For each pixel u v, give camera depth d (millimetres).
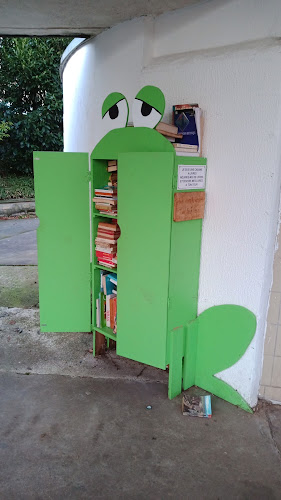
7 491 1823
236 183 2234
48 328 2998
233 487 1865
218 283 2426
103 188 2650
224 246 2355
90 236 2828
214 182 2328
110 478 1905
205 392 2592
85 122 3400
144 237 2287
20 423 2277
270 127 2043
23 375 2771
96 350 3029
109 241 2641
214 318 2465
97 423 2289
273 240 2219
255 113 2084
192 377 2633
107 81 2898
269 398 2484
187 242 2328
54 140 10125
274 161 2066
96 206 2668
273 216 2162
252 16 2057
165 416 2359
